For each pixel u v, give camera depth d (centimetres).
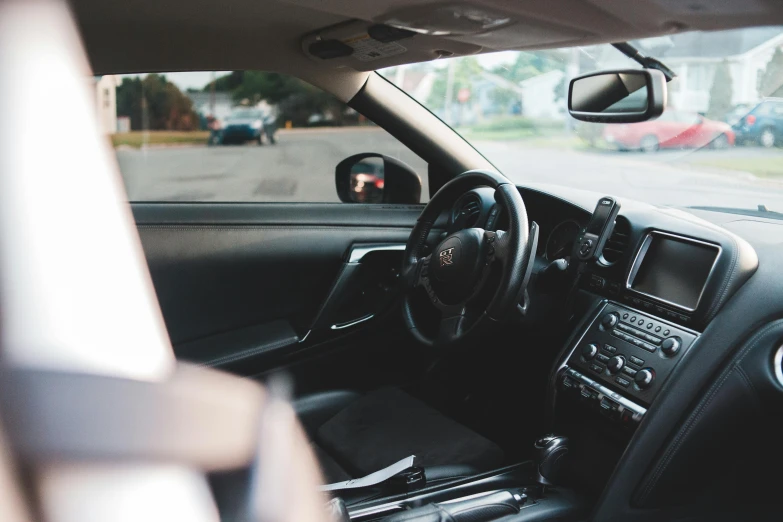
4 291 49
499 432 241
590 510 190
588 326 208
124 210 58
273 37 217
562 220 237
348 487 181
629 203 223
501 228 210
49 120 53
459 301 201
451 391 250
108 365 52
